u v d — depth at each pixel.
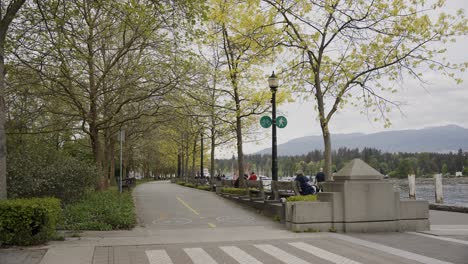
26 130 18.44
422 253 8.99
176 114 22.55
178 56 18.91
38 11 15.01
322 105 16.23
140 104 23.53
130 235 11.48
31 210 9.67
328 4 15.46
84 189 18.00
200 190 36.41
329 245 9.95
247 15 17.92
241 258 8.59
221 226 13.81
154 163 78.38
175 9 13.84
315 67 16.89
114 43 22.12
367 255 8.80
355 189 12.12
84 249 9.36
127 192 25.42
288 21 16.06
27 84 17.11
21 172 14.69
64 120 20.95
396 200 12.34
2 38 11.17
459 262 8.12
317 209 12.12
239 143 25.59
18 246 9.61
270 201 16.77
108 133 29.39
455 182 66.44
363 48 16.17
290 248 9.60
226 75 23.58
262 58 18.19
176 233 11.90
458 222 14.43
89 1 14.47
